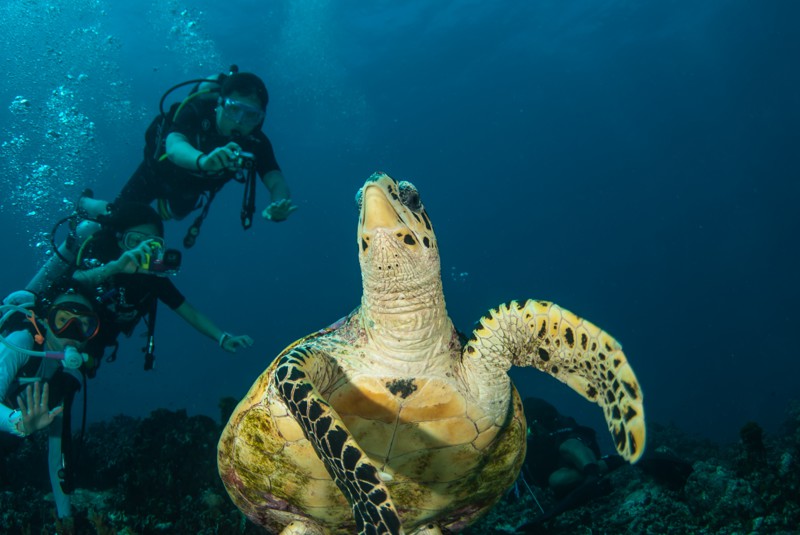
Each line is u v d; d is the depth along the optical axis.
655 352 45.00
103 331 4.80
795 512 3.74
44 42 22.47
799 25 47.44
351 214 80.19
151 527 4.08
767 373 30.80
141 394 38.16
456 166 75.12
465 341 3.04
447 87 53.00
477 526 4.82
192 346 50.75
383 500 1.83
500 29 42.41
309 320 66.94
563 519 4.61
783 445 6.97
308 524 3.06
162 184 6.20
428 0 37.75
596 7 40.53
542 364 2.99
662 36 46.69
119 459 5.07
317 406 2.02
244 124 5.90
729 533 3.80
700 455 8.27
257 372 40.84
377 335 2.60
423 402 2.56
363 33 41.28
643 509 4.30
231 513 4.16
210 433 4.90
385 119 58.84
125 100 33.50
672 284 67.81
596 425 23.61
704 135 64.81
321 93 50.69
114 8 32.72
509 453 2.96
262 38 40.50
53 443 4.22
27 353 4.15
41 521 4.33
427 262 2.53
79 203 6.03
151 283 4.97
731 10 44.19
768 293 55.97
